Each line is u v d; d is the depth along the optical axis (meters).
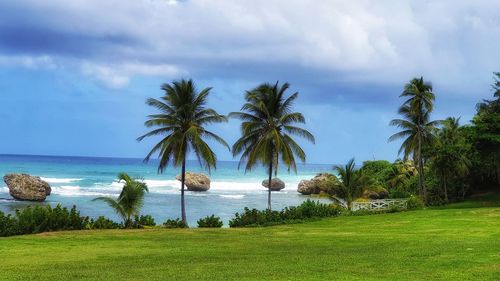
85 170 137.00
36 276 14.31
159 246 22.77
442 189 62.06
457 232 26.50
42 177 104.31
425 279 12.92
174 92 36.41
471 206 48.91
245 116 39.91
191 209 58.00
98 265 16.66
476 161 57.62
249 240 25.16
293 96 40.09
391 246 20.91
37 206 30.89
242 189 97.44
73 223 30.70
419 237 24.52
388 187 74.44
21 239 25.48
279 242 24.08
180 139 35.88
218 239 25.77
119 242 24.38
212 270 15.11
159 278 13.70
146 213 52.91
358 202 48.00
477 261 15.83
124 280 13.45
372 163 85.50
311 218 38.84
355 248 20.70
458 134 61.62
